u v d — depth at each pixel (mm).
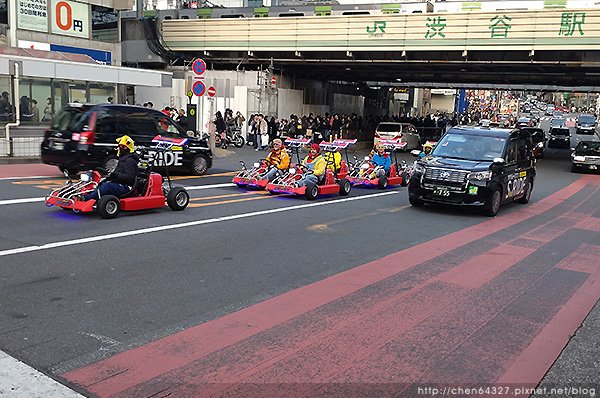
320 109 37156
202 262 7023
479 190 11281
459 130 13062
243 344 4664
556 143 43219
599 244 9180
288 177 12797
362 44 27812
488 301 5984
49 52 21484
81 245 7508
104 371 4102
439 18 26156
